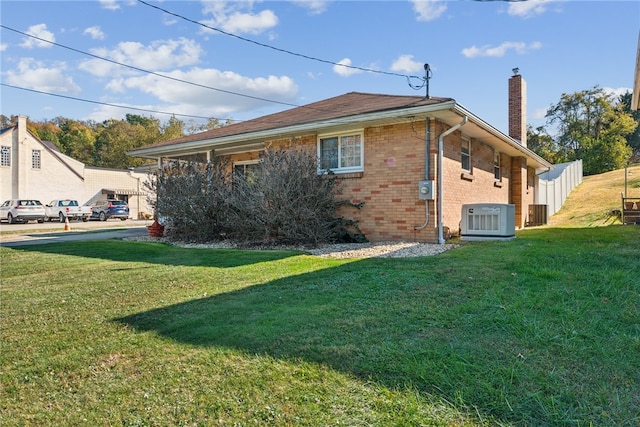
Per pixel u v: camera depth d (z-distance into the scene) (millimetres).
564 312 3389
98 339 3270
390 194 9305
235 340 3084
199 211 10672
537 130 48219
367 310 3680
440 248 7816
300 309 3799
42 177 31578
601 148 35562
